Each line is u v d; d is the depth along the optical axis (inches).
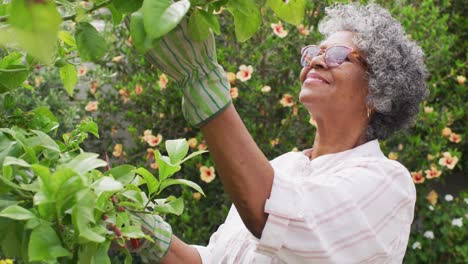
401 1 149.8
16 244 31.5
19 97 126.0
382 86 56.7
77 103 147.6
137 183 39.3
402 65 58.1
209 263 59.5
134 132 137.3
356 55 57.4
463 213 135.8
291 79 137.7
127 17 34.5
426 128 138.3
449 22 172.6
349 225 46.2
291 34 136.0
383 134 61.2
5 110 42.7
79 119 146.4
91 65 155.5
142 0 31.4
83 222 27.8
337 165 55.7
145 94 136.6
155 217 55.1
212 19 31.8
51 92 139.8
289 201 43.1
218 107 37.7
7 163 29.0
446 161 132.7
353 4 64.1
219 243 60.2
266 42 133.4
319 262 44.7
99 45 32.7
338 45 57.0
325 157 57.5
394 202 50.4
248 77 128.0
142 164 133.3
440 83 151.0
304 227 43.8
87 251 29.6
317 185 46.8
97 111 146.9
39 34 22.1
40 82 143.6
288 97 129.3
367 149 58.2
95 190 29.7
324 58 57.7
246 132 39.8
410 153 134.4
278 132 132.9
